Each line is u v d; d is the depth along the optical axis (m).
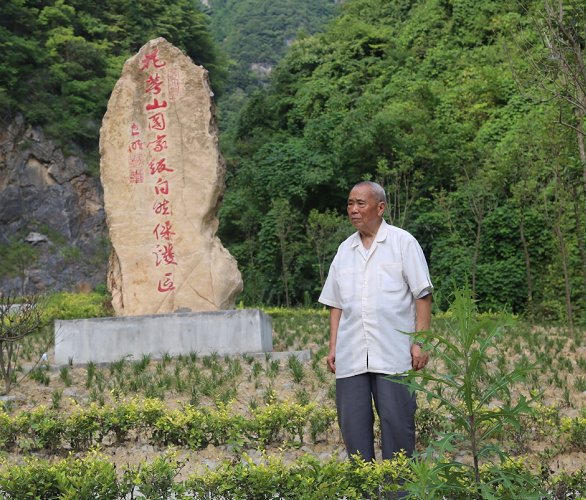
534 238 13.30
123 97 7.27
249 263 18.06
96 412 3.92
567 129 7.20
